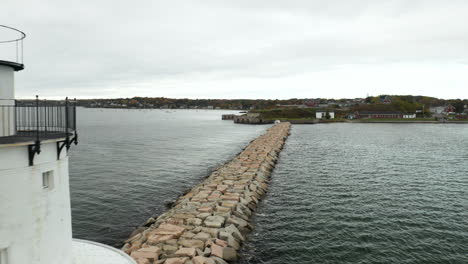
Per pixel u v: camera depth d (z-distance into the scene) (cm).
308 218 2292
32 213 744
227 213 2123
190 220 1991
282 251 1816
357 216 2331
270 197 2791
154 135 8869
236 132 10338
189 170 4047
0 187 686
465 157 5031
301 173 3762
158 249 1634
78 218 2338
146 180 3466
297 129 11331
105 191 3014
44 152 768
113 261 1056
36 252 760
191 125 13838
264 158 4175
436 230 2092
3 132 792
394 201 2688
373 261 1719
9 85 808
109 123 14700
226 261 1652
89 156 4947
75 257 1073
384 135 9025
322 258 1745
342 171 3888
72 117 899
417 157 5003
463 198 2788
